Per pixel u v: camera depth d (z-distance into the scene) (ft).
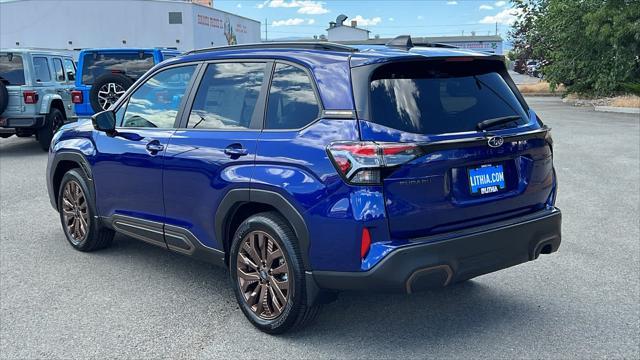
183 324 13.60
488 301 14.84
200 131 14.33
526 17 96.73
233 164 13.12
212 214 13.75
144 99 16.31
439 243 11.18
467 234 11.59
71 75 45.80
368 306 14.52
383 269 10.91
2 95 37.73
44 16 97.40
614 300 14.84
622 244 19.44
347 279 11.37
